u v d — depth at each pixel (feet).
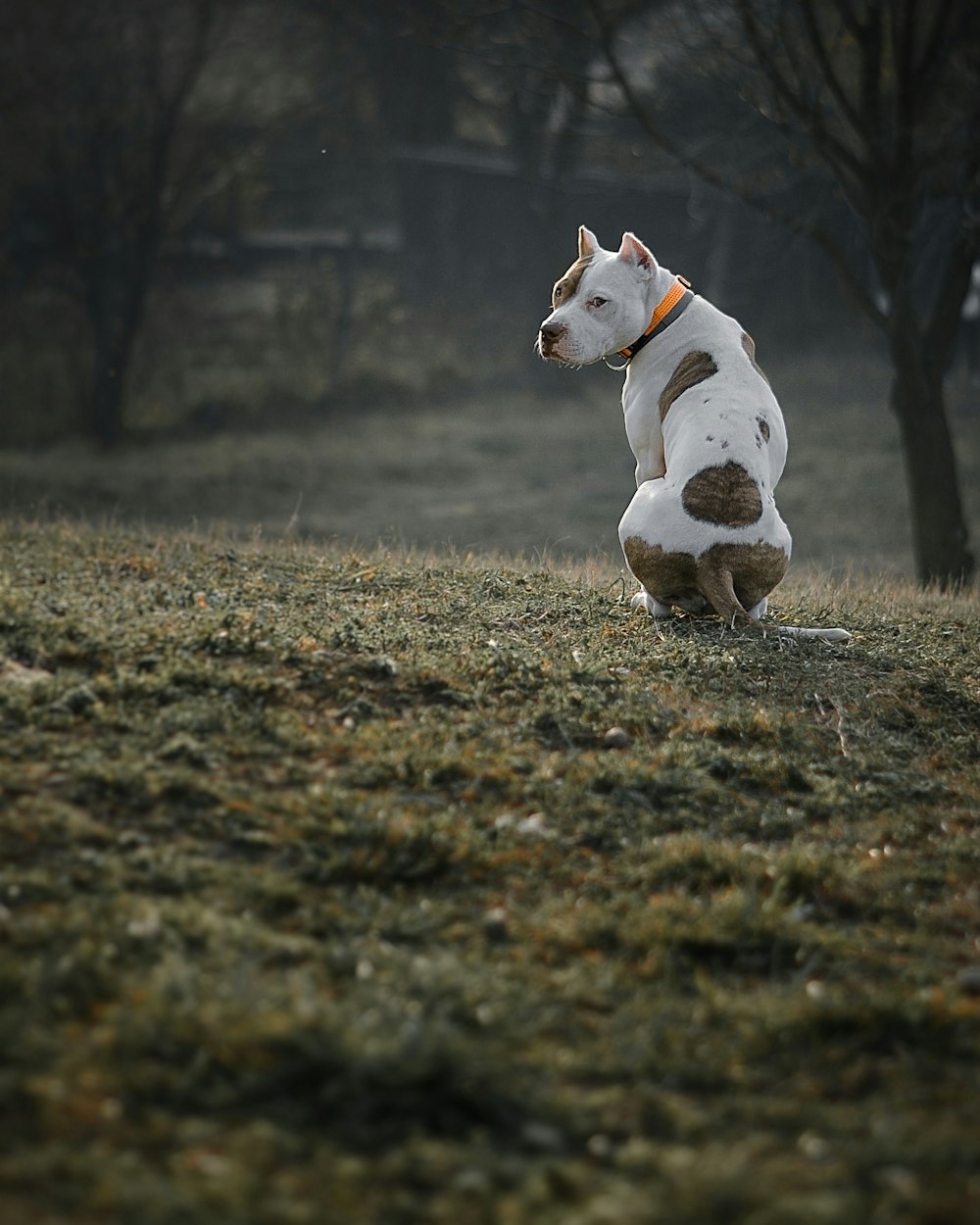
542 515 126.00
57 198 170.19
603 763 29.32
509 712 31.73
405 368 196.24
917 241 104.27
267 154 213.05
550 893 24.36
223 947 20.86
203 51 159.94
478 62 180.75
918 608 52.47
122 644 31.83
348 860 23.91
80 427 169.89
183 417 174.29
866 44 80.02
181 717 28.09
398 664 33.12
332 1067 17.92
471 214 225.56
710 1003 20.99
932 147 92.43
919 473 83.97
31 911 21.20
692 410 39.99
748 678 35.83
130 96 166.09
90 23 159.12
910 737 34.12
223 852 23.95
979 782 31.76
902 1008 20.83
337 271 226.99
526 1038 19.53
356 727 29.73
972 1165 17.29
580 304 40.60
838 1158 17.30
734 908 23.70
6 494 124.26
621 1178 16.74
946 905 25.57
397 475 145.59
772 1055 19.93
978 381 176.76
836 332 195.93
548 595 44.04
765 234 190.90
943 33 79.20
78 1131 16.58
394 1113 17.54
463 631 37.73
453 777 27.99
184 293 218.59
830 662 37.96
